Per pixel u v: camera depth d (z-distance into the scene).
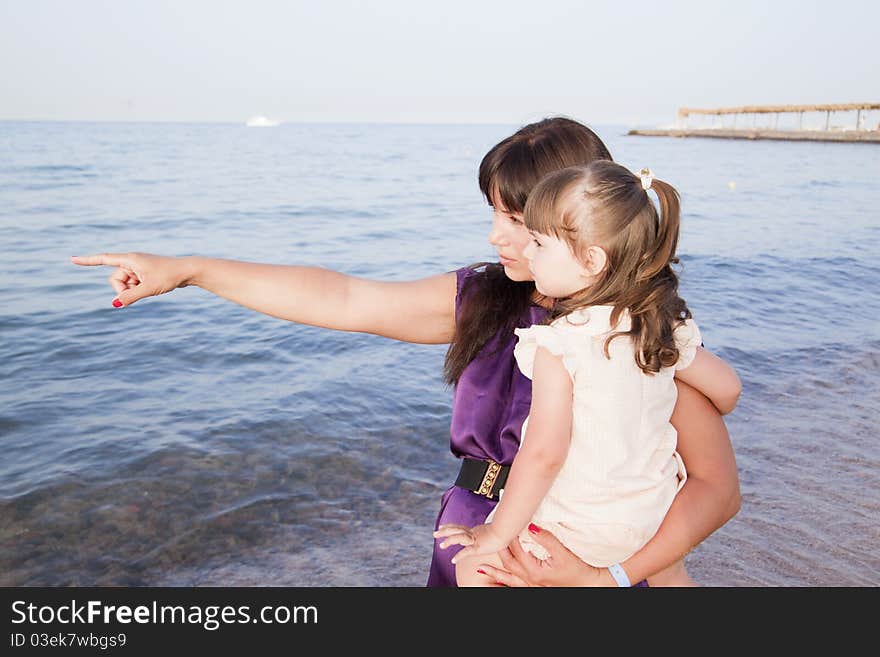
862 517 3.90
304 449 4.77
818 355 6.68
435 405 5.47
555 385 1.61
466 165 39.03
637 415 1.64
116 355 6.72
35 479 4.37
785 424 5.13
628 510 1.63
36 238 14.51
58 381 6.07
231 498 4.20
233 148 56.38
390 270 11.73
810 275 10.36
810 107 76.56
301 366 6.35
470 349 1.79
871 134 61.06
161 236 15.11
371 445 4.85
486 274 1.84
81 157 41.66
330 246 14.02
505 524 1.62
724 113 90.50
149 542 3.81
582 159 1.70
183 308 8.15
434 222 17.39
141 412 5.38
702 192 24.44
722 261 11.33
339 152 52.25
